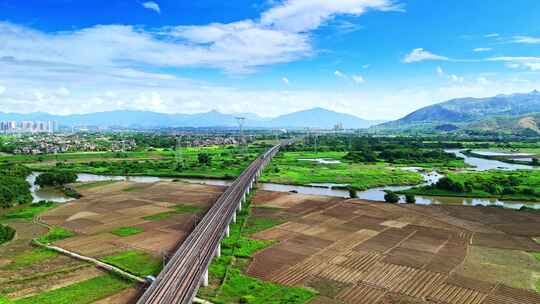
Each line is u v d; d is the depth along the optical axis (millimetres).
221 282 74438
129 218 125250
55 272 80188
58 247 96250
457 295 69562
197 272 68938
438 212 132125
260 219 122438
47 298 68938
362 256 89000
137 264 84438
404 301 67188
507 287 72875
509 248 95000
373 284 74062
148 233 108125
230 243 97438
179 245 97375
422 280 75938
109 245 97688
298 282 74875
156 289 63188
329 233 107500
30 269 82188
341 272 79750
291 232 108188
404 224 117062
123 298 69000
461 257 88500
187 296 59469
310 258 87625
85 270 81688
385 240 101188
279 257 88188
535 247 95875
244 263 84750
